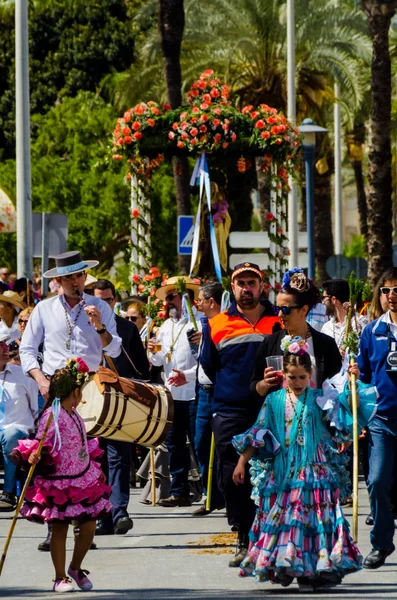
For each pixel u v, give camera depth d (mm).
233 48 68438
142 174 37625
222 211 37188
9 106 102688
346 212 173375
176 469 24172
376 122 49938
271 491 15453
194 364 24375
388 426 16844
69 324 18828
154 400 19062
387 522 16875
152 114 36750
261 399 16391
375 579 16359
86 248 86188
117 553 19031
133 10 103062
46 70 102375
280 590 15695
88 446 16422
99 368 18859
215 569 17484
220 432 17359
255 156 38312
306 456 15375
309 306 16094
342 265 49875
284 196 37281
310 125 50469
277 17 68125
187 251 37969
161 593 15773
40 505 16016
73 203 86625
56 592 16078
